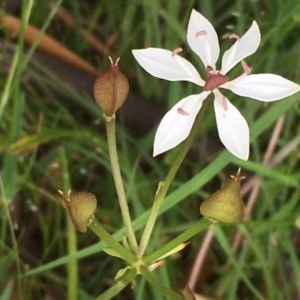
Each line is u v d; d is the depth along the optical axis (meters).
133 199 0.17
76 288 0.16
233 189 0.11
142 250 0.12
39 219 0.18
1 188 0.16
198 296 0.18
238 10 0.18
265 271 0.17
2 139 0.17
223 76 0.11
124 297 0.18
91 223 0.11
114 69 0.11
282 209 0.17
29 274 0.16
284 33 0.18
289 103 0.15
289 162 0.18
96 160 0.18
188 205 0.18
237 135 0.11
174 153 0.17
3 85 0.18
